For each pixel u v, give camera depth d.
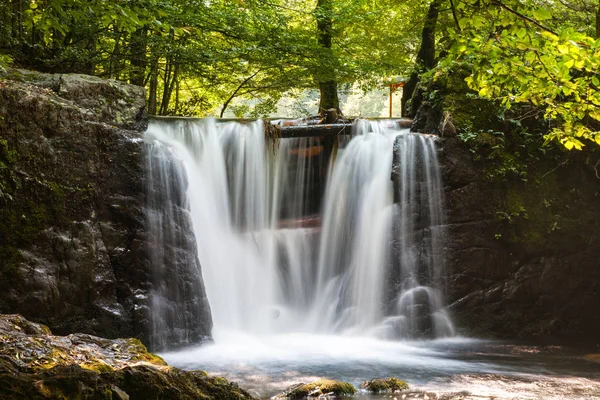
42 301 9.23
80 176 9.91
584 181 12.83
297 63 17.03
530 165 12.70
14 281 9.09
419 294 11.99
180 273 10.53
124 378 4.48
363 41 19.78
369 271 12.43
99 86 11.32
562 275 12.47
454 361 9.40
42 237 9.41
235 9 15.88
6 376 3.92
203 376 5.04
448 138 12.50
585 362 9.46
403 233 12.28
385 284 12.20
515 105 12.84
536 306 12.36
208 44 16.73
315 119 14.03
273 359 9.30
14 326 5.39
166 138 12.47
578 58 5.82
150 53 15.89
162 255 10.40
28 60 13.22
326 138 13.62
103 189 10.14
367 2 18.86
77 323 9.54
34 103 9.58
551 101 7.03
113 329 9.73
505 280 12.33
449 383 7.69
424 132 13.52
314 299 12.85
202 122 12.91
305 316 12.69
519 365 9.14
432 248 12.21
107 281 9.89
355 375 8.17
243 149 13.00
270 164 13.20
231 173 12.89
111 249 10.05
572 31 5.78
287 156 13.43
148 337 9.89
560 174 12.80
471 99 12.94
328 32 19.38
